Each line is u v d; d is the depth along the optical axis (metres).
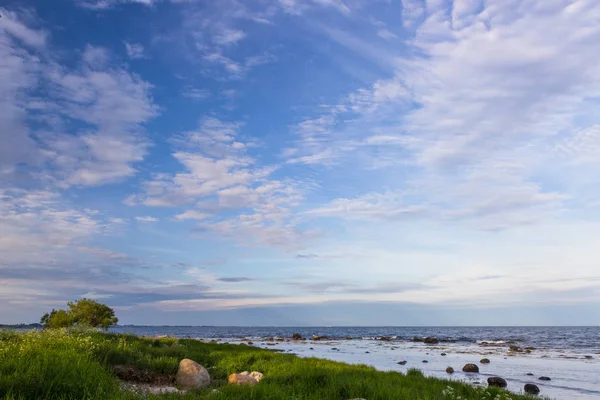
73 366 10.70
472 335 120.06
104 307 43.19
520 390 23.42
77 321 41.09
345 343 79.81
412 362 41.03
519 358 45.75
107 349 16.62
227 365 22.09
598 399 21.95
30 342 14.30
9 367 10.09
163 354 20.53
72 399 8.90
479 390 16.22
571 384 26.83
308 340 93.94
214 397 9.82
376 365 37.59
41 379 9.17
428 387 16.02
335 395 12.31
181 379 14.77
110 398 9.09
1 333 16.47
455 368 35.47
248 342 75.19
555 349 59.53
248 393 10.34
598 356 47.72
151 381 14.69
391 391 12.90
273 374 16.97
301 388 12.72
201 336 110.12
